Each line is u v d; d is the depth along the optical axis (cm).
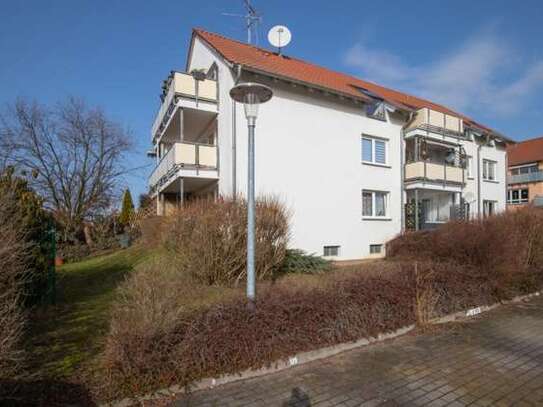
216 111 1308
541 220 1002
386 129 1575
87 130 2520
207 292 652
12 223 455
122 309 467
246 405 359
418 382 413
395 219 1580
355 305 531
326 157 1365
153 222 1399
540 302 816
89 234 2331
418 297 612
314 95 1348
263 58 1423
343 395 381
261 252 756
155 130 1814
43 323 549
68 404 337
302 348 463
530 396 385
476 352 505
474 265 780
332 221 1367
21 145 2341
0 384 334
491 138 2139
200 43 1545
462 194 1838
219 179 1270
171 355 379
